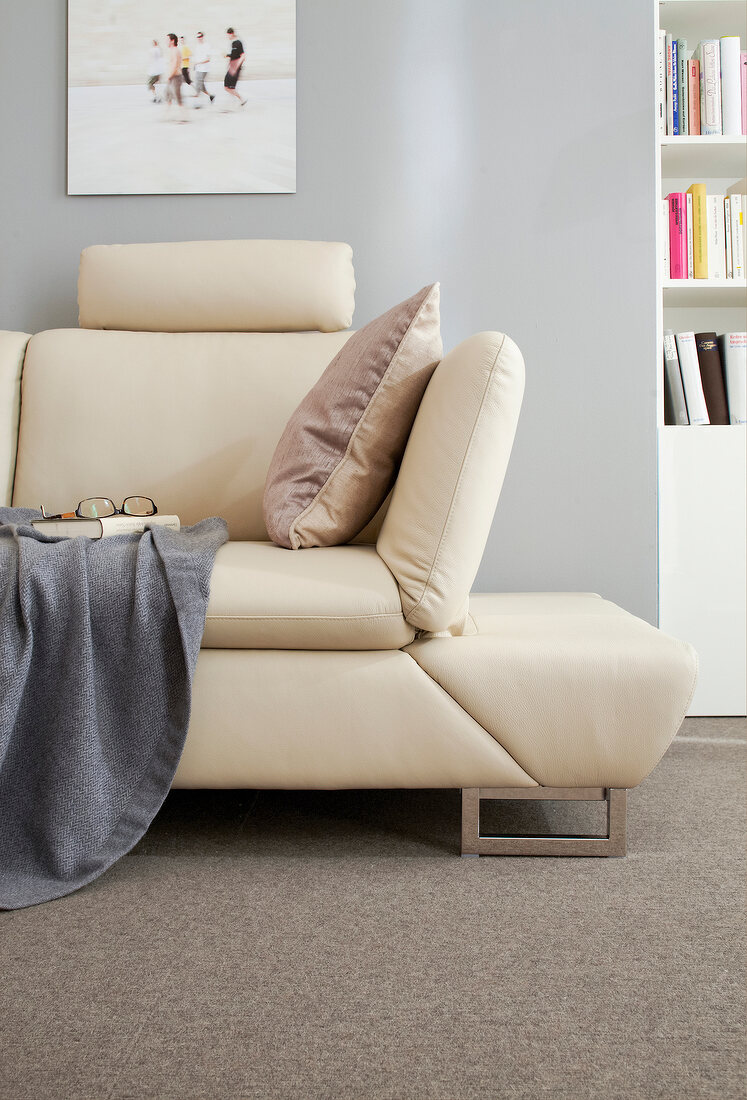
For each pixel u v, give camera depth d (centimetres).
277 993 85
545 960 92
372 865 119
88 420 186
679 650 119
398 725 119
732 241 212
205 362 190
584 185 212
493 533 215
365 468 139
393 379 135
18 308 219
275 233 216
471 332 215
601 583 214
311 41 213
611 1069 73
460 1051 76
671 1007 83
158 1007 83
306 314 195
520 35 212
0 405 189
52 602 112
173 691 115
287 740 119
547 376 214
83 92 214
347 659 120
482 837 122
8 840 111
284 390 187
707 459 204
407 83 213
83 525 133
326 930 99
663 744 118
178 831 134
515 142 213
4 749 107
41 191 217
